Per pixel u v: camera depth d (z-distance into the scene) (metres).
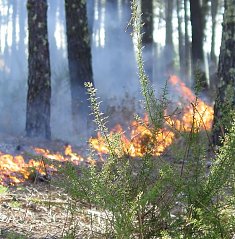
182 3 40.97
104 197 3.06
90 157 3.30
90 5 20.06
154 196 3.02
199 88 3.30
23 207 5.08
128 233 3.01
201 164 3.16
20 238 3.88
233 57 9.39
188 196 3.10
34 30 11.93
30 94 11.92
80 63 12.68
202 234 3.10
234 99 7.11
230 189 3.15
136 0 3.22
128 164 3.14
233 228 2.99
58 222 4.44
